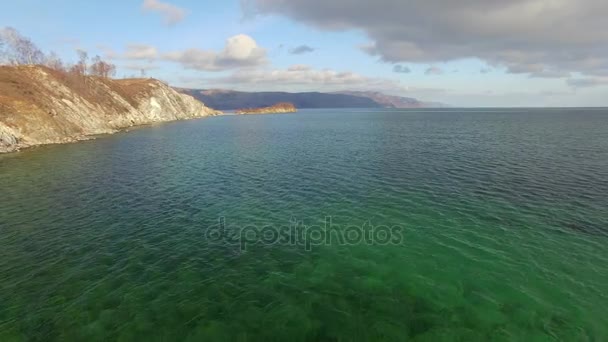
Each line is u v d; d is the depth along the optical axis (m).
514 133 108.81
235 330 17.81
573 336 17.64
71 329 17.69
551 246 27.17
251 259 25.52
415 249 27.09
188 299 20.39
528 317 19.05
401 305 20.12
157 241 28.41
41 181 47.81
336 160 63.16
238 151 76.50
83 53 159.00
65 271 23.38
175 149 79.81
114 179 49.28
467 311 19.59
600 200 37.47
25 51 145.75
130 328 17.83
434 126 148.38
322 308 19.78
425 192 41.53
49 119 95.75
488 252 26.42
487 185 44.16
